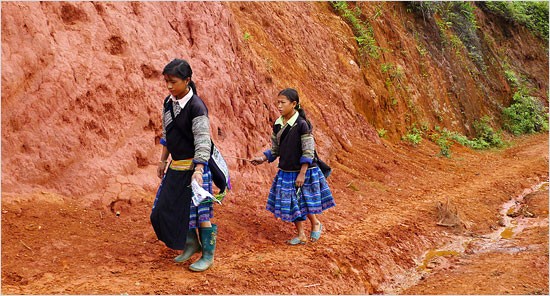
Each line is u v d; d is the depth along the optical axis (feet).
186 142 13.14
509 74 71.05
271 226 18.02
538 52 82.79
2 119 14.35
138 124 17.93
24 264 12.21
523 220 24.89
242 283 13.28
